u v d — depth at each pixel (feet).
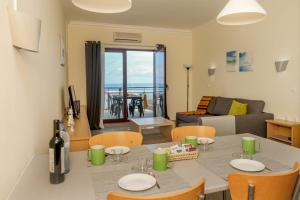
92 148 4.91
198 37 20.83
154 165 4.59
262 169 4.53
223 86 17.43
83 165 4.82
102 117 19.62
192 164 4.84
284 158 5.16
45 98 6.98
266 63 13.32
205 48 19.71
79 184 3.94
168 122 14.48
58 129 4.02
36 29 4.16
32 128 5.15
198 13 16.56
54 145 3.90
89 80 19.01
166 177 4.24
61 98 12.23
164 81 20.47
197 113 17.39
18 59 4.23
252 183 3.80
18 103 4.17
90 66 18.93
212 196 7.16
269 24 12.99
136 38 20.17
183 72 22.08
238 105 14.26
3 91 3.44
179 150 5.16
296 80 11.55
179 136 7.40
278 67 12.19
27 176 4.18
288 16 11.82
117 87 21.11
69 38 18.93
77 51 19.19
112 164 4.88
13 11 3.81
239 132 12.15
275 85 12.78
